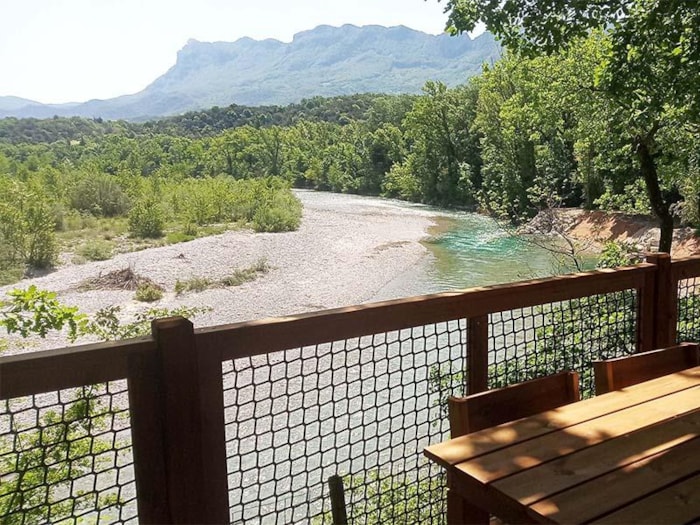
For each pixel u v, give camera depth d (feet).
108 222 83.82
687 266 9.88
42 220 58.08
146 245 69.92
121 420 16.07
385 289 51.78
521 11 22.03
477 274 55.52
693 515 3.92
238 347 5.36
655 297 9.39
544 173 78.28
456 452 4.83
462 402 5.53
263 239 74.95
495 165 89.86
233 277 54.75
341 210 110.73
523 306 7.62
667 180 36.76
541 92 37.19
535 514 3.95
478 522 4.87
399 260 63.57
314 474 16.67
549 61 34.83
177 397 4.91
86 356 4.55
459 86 119.85
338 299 48.70
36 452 9.75
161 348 4.81
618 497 4.14
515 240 62.90
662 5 19.86
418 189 124.88
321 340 5.91
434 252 67.15
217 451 5.32
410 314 6.52
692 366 7.40
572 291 8.15
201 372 5.16
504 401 5.81
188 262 60.44
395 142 147.13
